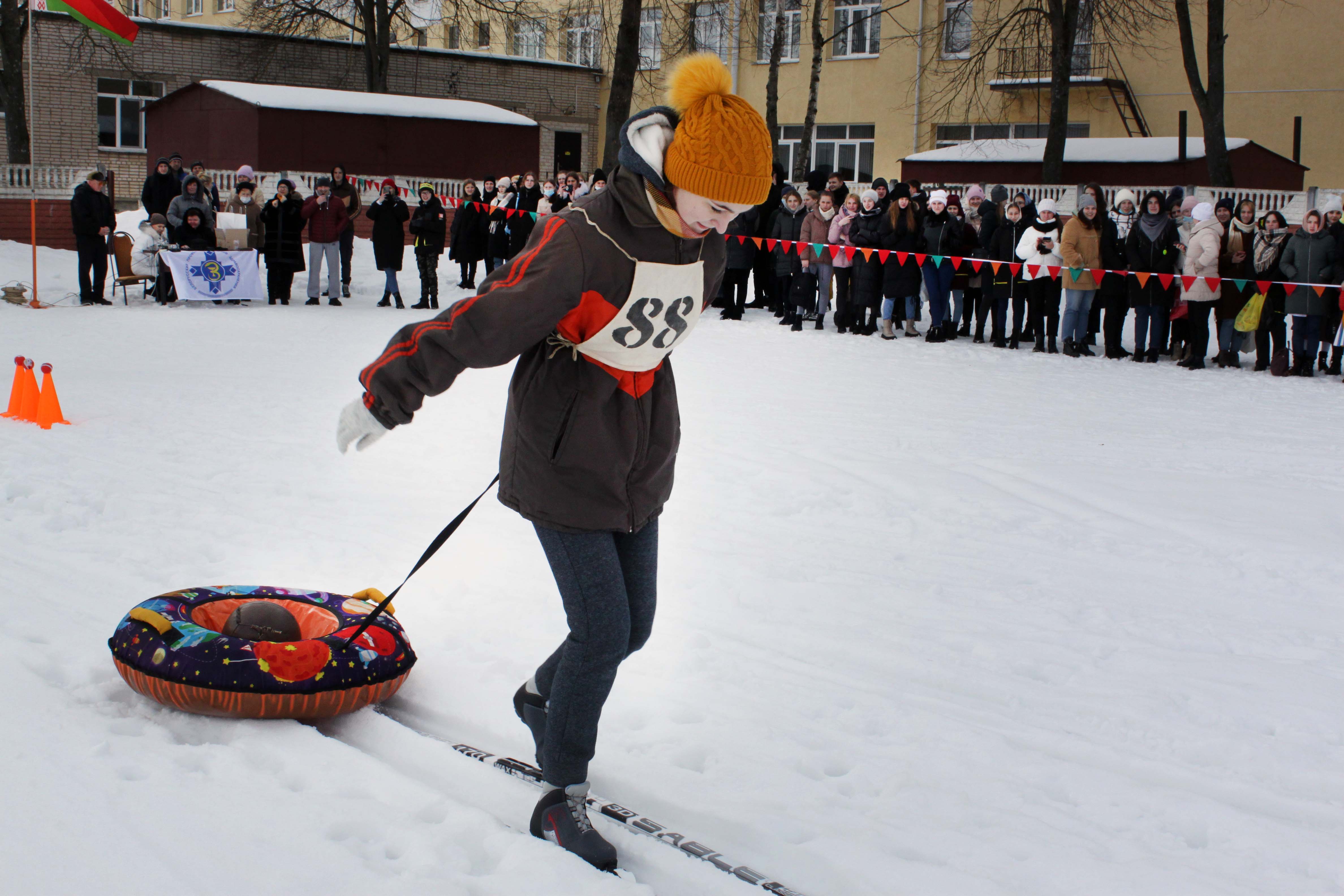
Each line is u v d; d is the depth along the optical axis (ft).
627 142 7.48
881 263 44.62
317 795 8.86
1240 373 37.96
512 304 7.28
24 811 8.34
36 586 13.56
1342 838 9.09
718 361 37.37
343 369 34.58
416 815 8.70
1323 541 18.12
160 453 21.42
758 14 100.17
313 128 83.05
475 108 90.68
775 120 88.48
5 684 10.50
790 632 13.39
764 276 53.42
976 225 47.55
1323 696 11.98
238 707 9.93
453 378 7.50
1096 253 40.16
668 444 8.47
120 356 35.58
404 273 65.72
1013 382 34.58
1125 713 11.42
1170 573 16.35
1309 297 36.27
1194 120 85.87
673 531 17.63
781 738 10.52
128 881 7.55
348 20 113.70
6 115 82.84
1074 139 82.23
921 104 96.73
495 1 109.70
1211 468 23.26
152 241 53.21
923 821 9.09
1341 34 79.92
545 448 7.96
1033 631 13.71
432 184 85.76
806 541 17.30
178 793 8.75
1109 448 25.02
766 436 25.20
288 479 19.89
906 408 29.55
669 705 11.23
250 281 53.11
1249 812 9.53
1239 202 68.95
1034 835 8.93
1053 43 73.00
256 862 7.84
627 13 65.21
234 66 100.89
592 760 9.96
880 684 11.95
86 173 52.42
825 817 9.11
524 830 8.70
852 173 102.68
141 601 13.25
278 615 10.73
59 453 20.85
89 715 10.07
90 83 95.61
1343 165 81.05
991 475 22.17
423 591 14.25
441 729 10.68
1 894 7.32
